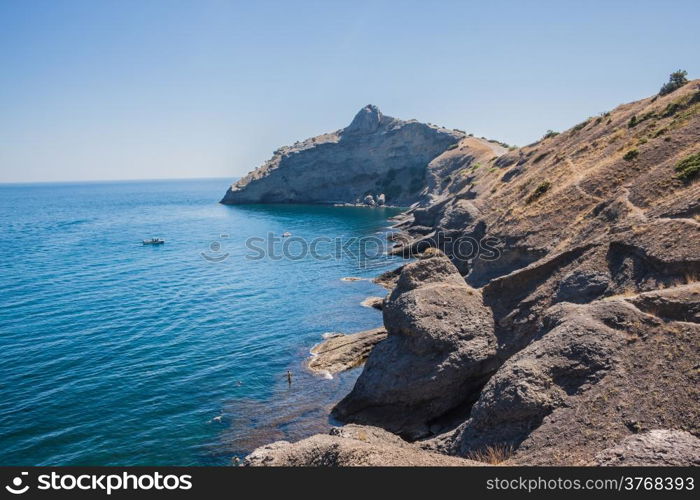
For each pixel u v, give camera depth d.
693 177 31.11
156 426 28.95
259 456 19.38
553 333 22.50
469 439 21.11
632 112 60.19
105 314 51.62
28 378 35.41
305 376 36.28
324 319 50.38
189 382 35.22
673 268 24.09
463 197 92.94
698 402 16.92
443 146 191.12
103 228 131.38
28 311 52.28
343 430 23.70
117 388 34.03
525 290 30.50
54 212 189.50
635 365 19.48
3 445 26.53
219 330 46.94
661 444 15.20
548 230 40.91
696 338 18.92
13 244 100.81
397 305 31.03
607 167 42.88
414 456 17.00
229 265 79.62
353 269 75.94
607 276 27.11
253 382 35.34
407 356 28.92
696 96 47.56
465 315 29.81
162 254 90.00
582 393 19.58
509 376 21.03
